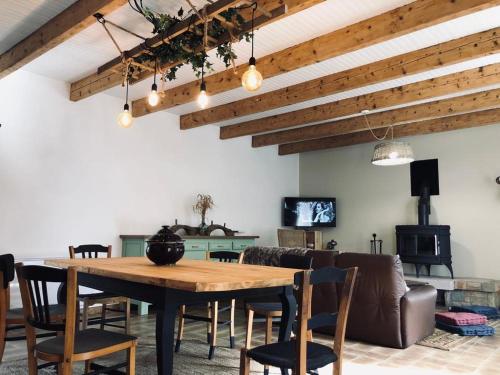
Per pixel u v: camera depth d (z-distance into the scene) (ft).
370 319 11.80
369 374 9.33
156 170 19.19
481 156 20.47
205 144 21.77
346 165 25.64
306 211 25.49
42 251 15.05
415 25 9.94
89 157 16.67
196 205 20.85
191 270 7.50
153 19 9.41
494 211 19.88
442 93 14.82
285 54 12.61
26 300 6.50
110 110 17.54
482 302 18.29
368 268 11.86
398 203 23.22
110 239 17.12
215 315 10.50
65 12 10.44
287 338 7.38
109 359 9.96
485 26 11.19
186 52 9.62
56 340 6.58
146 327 13.43
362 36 10.91
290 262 9.08
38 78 15.34
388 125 19.22
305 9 9.65
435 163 21.93
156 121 19.39
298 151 25.73
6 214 14.25
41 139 15.29
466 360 10.46
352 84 14.26
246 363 6.23
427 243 20.35
